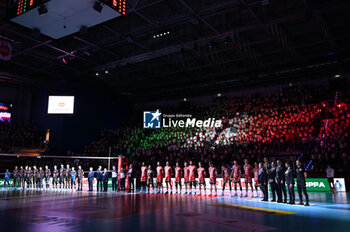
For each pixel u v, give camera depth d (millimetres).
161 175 18281
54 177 22578
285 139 25391
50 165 28938
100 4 7859
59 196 15797
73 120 32188
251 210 9891
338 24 20375
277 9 18250
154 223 7488
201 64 28375
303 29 21312
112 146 33625
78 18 8617
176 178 17594
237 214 9000
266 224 7301
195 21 18438
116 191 20062
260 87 34188
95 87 35531
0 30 20672
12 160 29141
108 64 27094
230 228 6812
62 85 32094
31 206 11273
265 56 26891
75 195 16516
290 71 28531
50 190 20922
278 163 12289
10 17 8633
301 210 9859
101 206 11188
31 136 32000
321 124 25672
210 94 38031
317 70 28219
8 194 17172
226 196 15508
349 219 8031
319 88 29250
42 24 9000
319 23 18984
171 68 29859
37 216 8750
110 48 24469
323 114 26188
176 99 40656
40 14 7902
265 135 26500
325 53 23984
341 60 25219
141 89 37344
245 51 23266
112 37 21953
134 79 32500
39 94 34875
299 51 25469
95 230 6602
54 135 31531
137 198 14570
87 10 8172
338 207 10633
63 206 11227
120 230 6594
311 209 10117
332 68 27984
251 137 26594
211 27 19766
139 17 19938
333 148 21719
